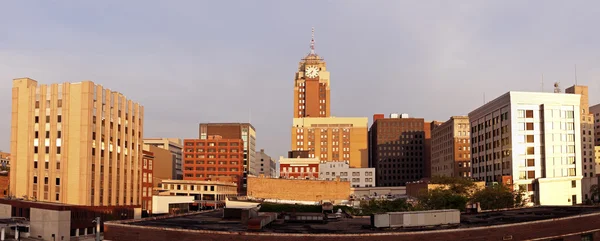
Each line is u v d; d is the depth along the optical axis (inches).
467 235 2311.8
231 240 2220.7
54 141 5565.9
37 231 4731.8
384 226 2449.6
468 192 5472.4
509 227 2442.2
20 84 5802.2
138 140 6614.2
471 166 7603.4
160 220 2854.3
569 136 6289.4
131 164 6382.9
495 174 6663.4
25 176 5659.5
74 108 5516.7
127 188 6245.1
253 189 7111.2
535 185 6058.1
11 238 4402.1
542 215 3024.1
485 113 7057.1
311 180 7175.2
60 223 4680.1
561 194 6077.8
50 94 5654.5
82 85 5511.8
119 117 6127.0
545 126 6195.9
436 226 2490.2
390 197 7062.0
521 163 6166.3
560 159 6215.6
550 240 2581.2
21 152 5708.7
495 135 6702.8
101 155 5698.8
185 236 2285.9
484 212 3368.6
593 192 7401.6
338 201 6550.2
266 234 2185.0
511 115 6215.6
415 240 2217.0
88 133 5452.8
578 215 2770.7
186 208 7268.7
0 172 6456.7
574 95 6338.6
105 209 5644.7
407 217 2466.8
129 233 2434.8
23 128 5733.3
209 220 2851.9
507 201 4746.6
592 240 2790.4
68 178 5447.8
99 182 5615.2
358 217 3127.5
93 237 5098.4
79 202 5378.9
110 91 5930.1
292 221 2817.4
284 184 7145.7
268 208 4845.0
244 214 2672.2
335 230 2381.9
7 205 5073.8
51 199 5492.1
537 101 6274.6
